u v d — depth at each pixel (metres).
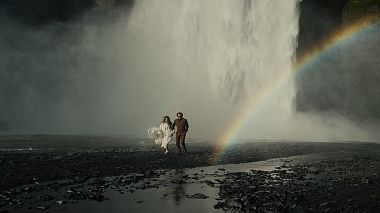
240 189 10.57
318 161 18.16
